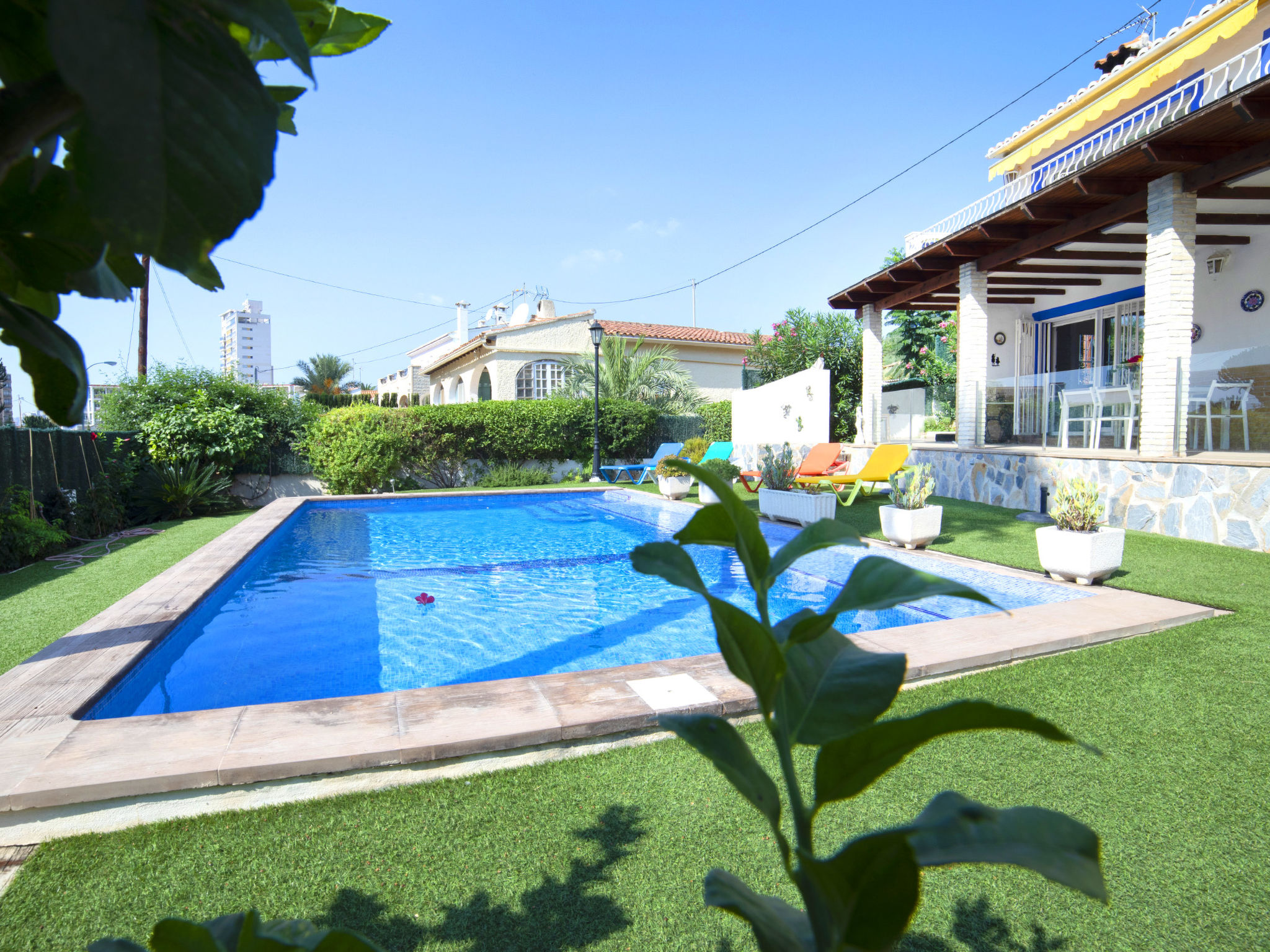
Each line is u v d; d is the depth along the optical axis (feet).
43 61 1.35
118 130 0.97
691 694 10.96
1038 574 19.69
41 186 1.62
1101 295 39.81
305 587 23.58
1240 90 19.31
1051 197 27.81
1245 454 23.06
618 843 7.72
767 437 53.31
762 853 7.54
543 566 26.91
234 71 1.14
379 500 45.65
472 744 9.42
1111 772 9.05
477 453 56.85
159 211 1.03
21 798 8.11
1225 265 31.42
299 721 10.06
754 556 1.81
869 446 43.73
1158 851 7.48
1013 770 9.13
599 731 10.00
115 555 27.61
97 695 11.69
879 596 1.59
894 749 1.48
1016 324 46.70
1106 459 26.61
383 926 6.48
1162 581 18.13
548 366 73.56
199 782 8.60
